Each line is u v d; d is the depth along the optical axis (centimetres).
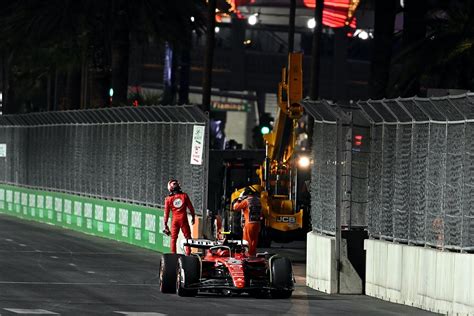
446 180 6103
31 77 19212
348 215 7131
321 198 7425
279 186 10181
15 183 14475
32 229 12131
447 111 6047
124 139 10819
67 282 7231
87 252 9600
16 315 5462
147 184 10294
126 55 14062
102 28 14188
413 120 6488
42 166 13375
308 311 6003
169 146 9844
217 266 6656
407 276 6438
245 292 6600
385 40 11650
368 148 7150
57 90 19400
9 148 14725
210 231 9144
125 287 7031
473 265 5712
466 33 10850
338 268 7025
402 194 6625
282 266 6531
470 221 5888
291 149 10131
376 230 6950
